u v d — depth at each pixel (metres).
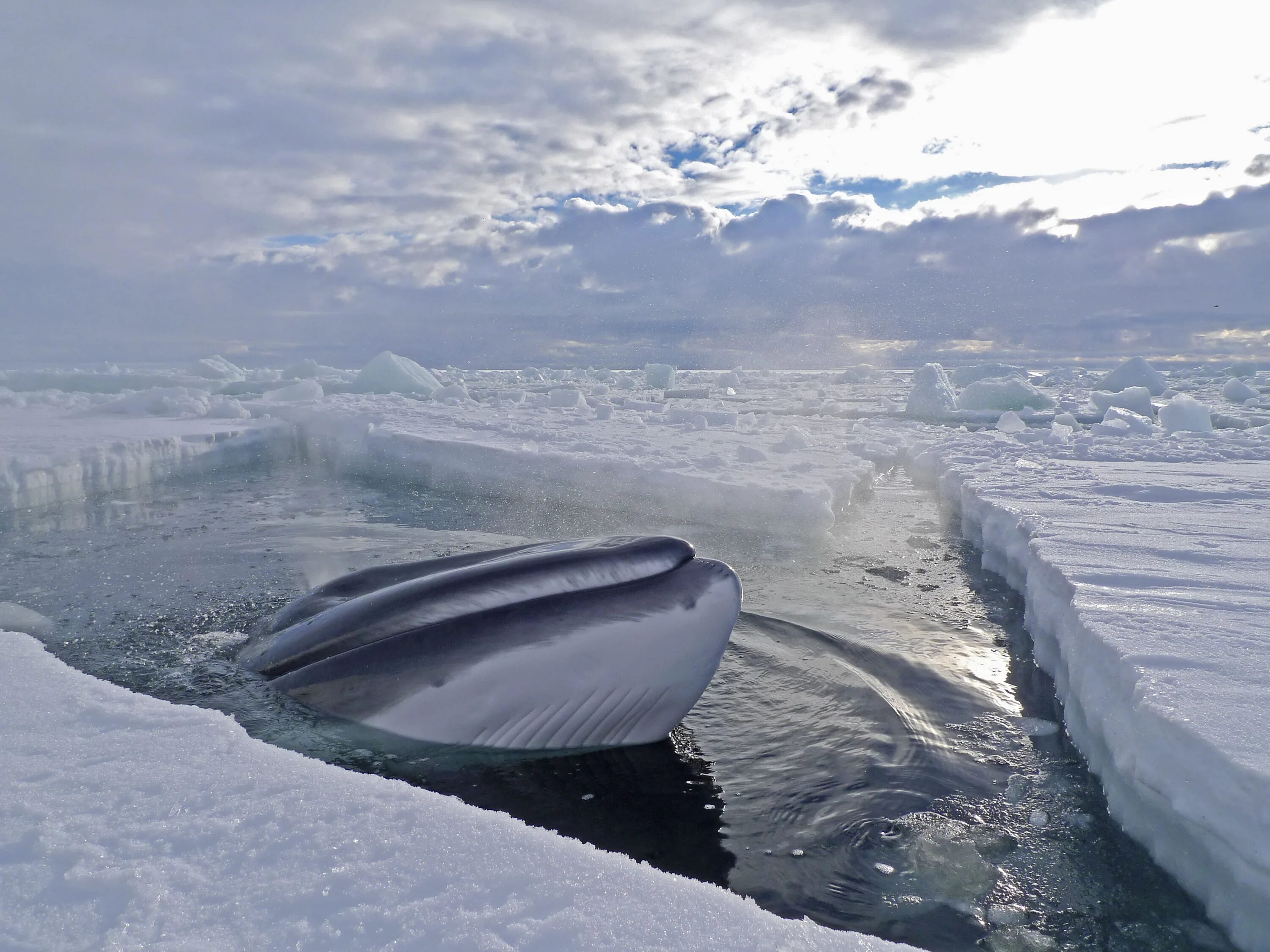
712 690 3.44
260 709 2.94
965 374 30.22
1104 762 2.68
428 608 2.89
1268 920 1.84
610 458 8.87
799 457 10.02
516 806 2.51
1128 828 2.41
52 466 8.46
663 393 33.56
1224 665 2.59
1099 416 18.23
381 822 1.64
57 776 1.82
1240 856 1.92
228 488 9.48
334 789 1.78
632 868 1.50
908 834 2.39
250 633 3.94
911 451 11.11
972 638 4.23
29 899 1.38
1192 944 1.94
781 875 2.19
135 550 6.27
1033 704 3.41
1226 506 5.79
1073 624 3.33
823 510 7.04
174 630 4.14
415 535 6.92
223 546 6.44
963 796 2.63
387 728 2.74
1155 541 4.53
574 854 1.54
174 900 1.38
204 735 2.05
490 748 2.78
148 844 1.55
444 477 9.64
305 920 1.33
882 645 4.06
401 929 1.32
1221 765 1.98
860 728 3.10
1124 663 2.66
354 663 2.86
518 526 7.36
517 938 1.30
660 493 8.04
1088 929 1.99
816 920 2.01
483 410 16.39
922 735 3.07
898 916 2.03
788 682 3.54
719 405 22.89
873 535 6.93
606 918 1.35
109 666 3.54
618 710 2.84
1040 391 21.11
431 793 1.78
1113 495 6.53
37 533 6.94
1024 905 2.08
